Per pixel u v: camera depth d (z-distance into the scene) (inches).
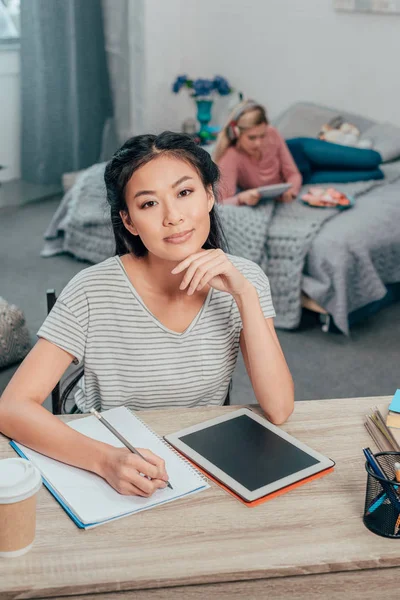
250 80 213.6
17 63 208.7
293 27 200.5
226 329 60.2
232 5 209.5
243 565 41.3
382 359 128.9
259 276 63.0
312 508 46.4
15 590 39.7
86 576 40.5
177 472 49.4
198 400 61.5
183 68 224.7
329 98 200.5
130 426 54.3
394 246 138.5
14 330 120.2
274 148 148.9
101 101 215.5
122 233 58.9
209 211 59.3
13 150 217.3
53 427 51.3
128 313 58.5
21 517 41.2
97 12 206.5
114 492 47.3
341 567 41.9
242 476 48.9
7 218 198.2
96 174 169.9
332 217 139.2
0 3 202.1
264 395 56.1
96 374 59.6
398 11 181.5
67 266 166.6
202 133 204.2
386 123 185.0
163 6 213.3
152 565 41.3
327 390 118.1
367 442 53.8
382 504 43.9
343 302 129.5
